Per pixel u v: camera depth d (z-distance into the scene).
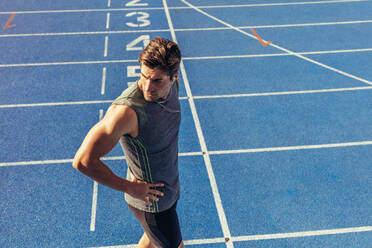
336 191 4.41
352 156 4.96
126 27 8.62
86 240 3.78
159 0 10.20
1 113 5.65
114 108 1.79
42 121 5.51
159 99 1.87
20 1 9.87
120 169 4.70
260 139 5.25
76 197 4.29
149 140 1.95
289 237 3.85
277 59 7.40
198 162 4.84
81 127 5.41
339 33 8.43
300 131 5.42
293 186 4.48
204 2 10.12
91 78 6.62
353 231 3.91
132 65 7.08
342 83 6.62
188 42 8.03
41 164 4.75
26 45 7.71
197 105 5.99
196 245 3.76
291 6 9.87
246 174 4.66
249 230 3.93
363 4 9.95
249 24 8.88
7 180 4.48
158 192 2.19
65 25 8.63
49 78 6.59
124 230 3.90
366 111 5.88
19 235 3.80
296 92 6.36
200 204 4.23
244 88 6.46
